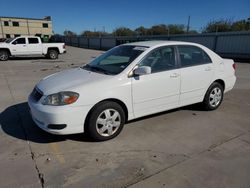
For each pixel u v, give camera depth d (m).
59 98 3.46
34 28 68.69
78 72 4.34
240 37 20.66
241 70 13.29
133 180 2.84
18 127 4.32
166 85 4.34
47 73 11.09
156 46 4.37
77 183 2.79
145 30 51.66
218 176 2.93
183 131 4.23
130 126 4.41
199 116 4.98
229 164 3.20
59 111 3.40
